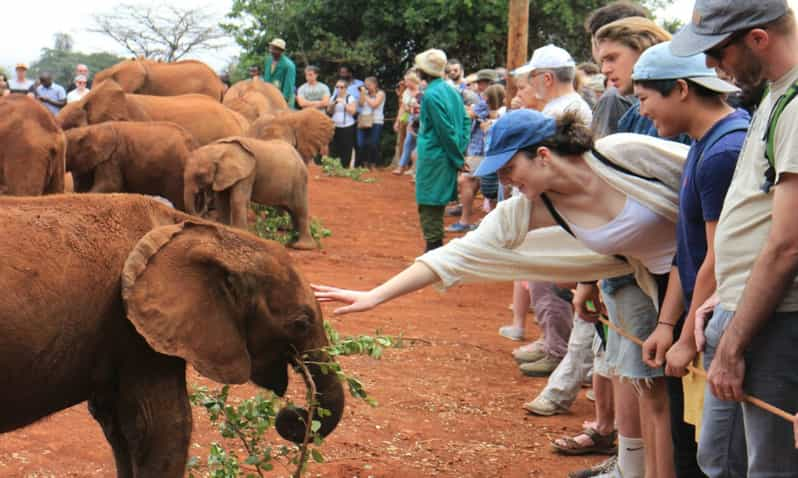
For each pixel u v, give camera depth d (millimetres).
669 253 4762
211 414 5160
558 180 4648
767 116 3764
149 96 15703
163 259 4363
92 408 4750
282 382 4895
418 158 12016
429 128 11844
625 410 5359
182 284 4367
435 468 6051
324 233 15039
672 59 4348
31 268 4102
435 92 11758
